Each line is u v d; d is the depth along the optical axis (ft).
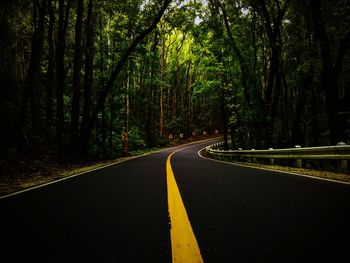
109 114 86.63
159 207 13.14
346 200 14.32
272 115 65.87
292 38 72.02
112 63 72.64
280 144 73.46
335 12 51.67
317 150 31.65
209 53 86.38
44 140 56.34
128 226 10.16
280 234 9.01
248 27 75.51
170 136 185.16
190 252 7.44
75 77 57.47
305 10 59.67
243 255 7.33
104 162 56.49
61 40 60.23
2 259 7.37
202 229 9.60
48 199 16.11
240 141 110.22
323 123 76.69
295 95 109.19
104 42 69.87
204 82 101.71
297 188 18.40
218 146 148.36
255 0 65.72
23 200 16.07
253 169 34.01
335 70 45.73
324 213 11.66
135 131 116.16
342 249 7.70
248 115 67.26
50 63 67.56
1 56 61.05
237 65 82.69
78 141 58.85
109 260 7.20
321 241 8.34
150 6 64.34
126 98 96.78
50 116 66.39
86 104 60.44
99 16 70.28
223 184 20.39
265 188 18.44
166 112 204.95
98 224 10.52
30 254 7.69
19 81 58.23
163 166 38.52
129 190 18.30
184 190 17.71
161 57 155.63
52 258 7.40
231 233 9.16
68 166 46.42
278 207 12.82
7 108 50.19
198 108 259.60
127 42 70.08
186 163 45.96
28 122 61.87
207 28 72.95
